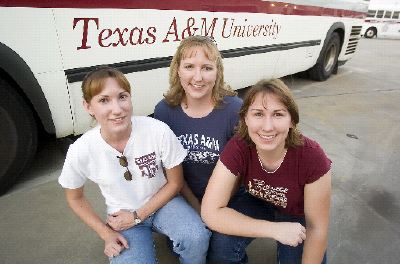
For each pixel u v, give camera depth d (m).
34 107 2.31
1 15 2.02
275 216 1.74
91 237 2.10
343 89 5.87
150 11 2.71
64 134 2.59
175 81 1.68
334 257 2.00
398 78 7.15
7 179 2.43
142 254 1.51
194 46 1.56
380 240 2.16
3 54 2.08
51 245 2.03
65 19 2.27
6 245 2.01
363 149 3.46
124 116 1.40
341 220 2.33
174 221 1.58
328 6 5.36
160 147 1.53
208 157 1.72
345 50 6.62
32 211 2.30
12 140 2.35
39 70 2.25
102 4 2.41
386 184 2.82
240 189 1.74
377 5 17.77
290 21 4.55
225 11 3.41
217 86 1.64
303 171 1.40
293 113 1.33
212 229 1.54
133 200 1.60
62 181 1.50
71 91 2.44
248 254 2.02
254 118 1.34
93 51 2.47
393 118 4.47
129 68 2.72
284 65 4.81
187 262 1.65
